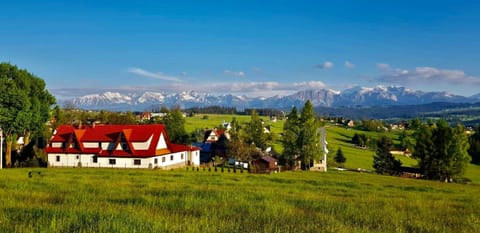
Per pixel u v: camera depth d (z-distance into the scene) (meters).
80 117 148.88
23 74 73.56
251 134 126.12
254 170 71.12
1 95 67.19
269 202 21.53
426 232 15.14
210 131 137.38
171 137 123.88
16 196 22.14
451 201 29.66
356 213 18.95
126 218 14.19
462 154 82.56
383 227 15.27
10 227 12.45
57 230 12.28
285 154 87.81
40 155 77.62
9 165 71.75
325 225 14.80
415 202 26.20
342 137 196.38
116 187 29.62
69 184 31.75
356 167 112.81
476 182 90.44
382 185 46.25
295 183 43.19
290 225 14.48
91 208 17.25
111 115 149.88
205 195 24.25
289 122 87.75
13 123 68.25
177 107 132.75
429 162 84.50
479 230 15.88
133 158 72.19
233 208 18.88
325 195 29.14
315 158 86.38
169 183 35.84
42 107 75.75
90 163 74.75
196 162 88.62
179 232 12.53
